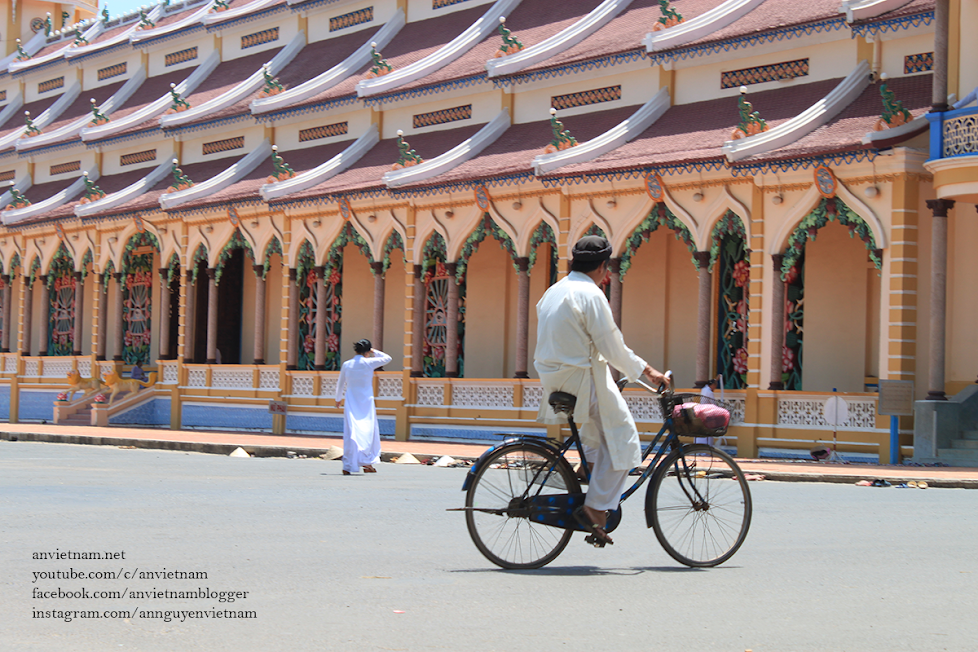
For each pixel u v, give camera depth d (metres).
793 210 20.80
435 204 27.53
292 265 31.50
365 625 5.42
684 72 24.92
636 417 23.31
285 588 6.40
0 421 41.50
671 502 7.45
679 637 5.25
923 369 19.84
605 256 7.25
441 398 27.55
